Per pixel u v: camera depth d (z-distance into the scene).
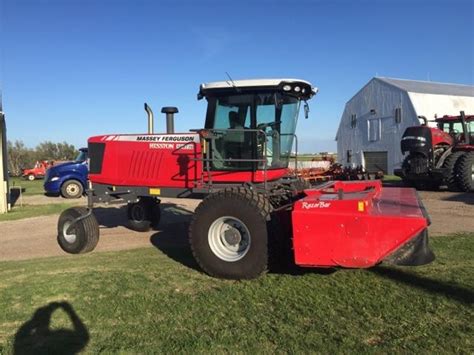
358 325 4.35
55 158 56.09
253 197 5.89
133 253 7.78
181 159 7.77
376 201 5.81
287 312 4.70
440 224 9.43
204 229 6.05
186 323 4.52
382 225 4.94
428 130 16.53
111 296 5.34
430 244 7.43
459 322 4.35
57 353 3.96
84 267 6.79
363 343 4.00
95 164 8.63
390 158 30.94
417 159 16.62
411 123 29.14
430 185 17.11
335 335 4.16
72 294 5.45
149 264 6.84
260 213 5.73
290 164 7.72
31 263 7.28
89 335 4.31
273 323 4.45
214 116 7.25
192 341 4.11
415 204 5.60
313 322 4.45
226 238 6.02
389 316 4.53
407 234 4.86
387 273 5.87
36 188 25.98
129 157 8.31
